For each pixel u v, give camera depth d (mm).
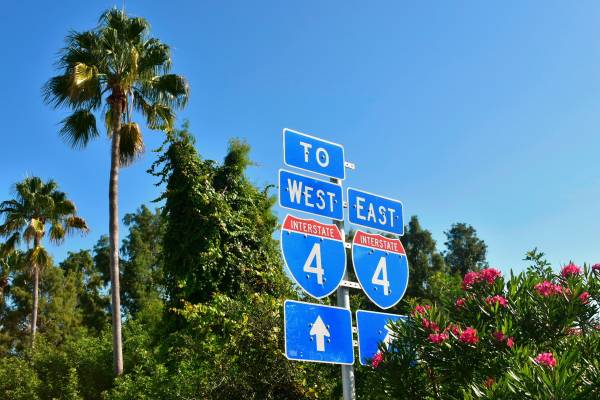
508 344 4922
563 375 3963
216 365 9703
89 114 17078
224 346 9906
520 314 5531
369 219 6254
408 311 5840
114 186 16016
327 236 5781
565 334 5418
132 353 17391
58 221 31078
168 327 12906
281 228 5473
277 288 12570
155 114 17703
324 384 9617
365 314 5844
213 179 14156
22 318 40781
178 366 11039
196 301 12750
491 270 5953
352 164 6312
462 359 4945
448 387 5098
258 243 13742
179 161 13461
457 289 6270
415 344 5188
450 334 5020
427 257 30422
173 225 13320
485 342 5008
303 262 5504
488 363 4887
